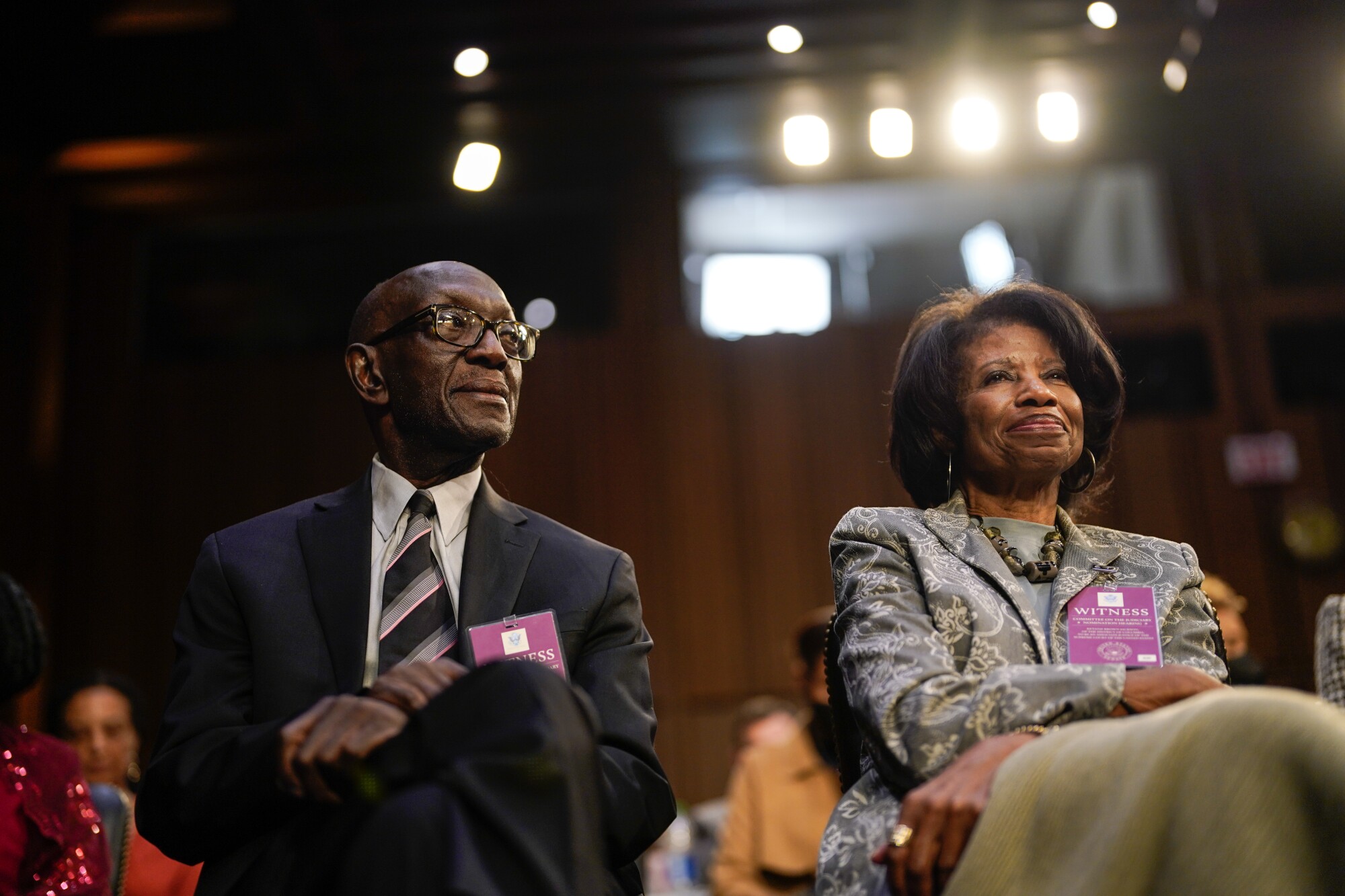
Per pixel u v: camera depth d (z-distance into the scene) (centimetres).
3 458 1430
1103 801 244
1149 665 323
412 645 355
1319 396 1419
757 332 1491
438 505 385
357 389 399
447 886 221
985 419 369
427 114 1407
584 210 1527
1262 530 1365
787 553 1415
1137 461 1394
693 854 923
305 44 1270
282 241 1534
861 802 321
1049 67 1333
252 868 294
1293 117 1446
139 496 1443
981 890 245
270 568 363
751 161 1507
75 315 1496
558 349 1477
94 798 528
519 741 246
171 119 1450
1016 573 351
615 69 1356
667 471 1438
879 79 1359
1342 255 1447
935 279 1630
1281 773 225
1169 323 1437
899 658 314
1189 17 1252
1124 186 1541
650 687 370
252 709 343
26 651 458
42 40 1316
